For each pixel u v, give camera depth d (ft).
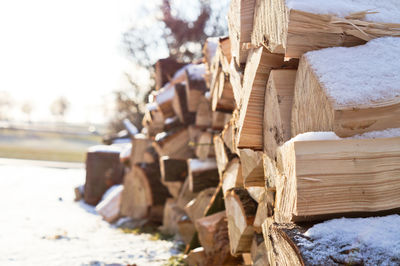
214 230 8.20
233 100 8.07
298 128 4.03
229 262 8.02
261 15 4.55
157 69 18.11
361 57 3.68
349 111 3.30
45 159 53.93
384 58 3.66
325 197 3.13
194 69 12.96
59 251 10.89
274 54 4.61
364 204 3.18
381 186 3.22
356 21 3.81
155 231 14.06
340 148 3.19
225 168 8.05
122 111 40.29
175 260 9.64
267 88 4.74
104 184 21.91
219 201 9.30
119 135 28.84
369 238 2.89
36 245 11.62
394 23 3.91
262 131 5.10
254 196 6.47
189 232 11.43
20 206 19.58
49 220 16.39
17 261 9.64
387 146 3.29
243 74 5.88
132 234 13.82
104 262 9.56
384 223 3.08
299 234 3.05
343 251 2.81
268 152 4.84
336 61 3.65
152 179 15.21
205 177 11.09
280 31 3.93
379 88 3.40
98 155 22.09
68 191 26.18
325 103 3.46
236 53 6.00
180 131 13.43
